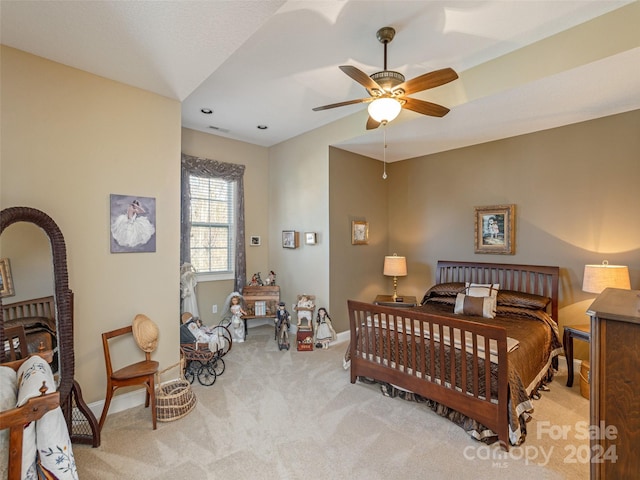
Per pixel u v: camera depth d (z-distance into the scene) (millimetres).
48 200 2291
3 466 1266
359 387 3057
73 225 2404
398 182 5266
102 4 1699
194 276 4363
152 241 2830
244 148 5074
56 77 2314
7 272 2064
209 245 4738
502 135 3945
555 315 3553
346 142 4215
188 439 2258
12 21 1845
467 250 4457
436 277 4738
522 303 3482
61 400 2072
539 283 3725
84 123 2445
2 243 2057
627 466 1062
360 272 4859
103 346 2422
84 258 2463
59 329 2131
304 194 4727
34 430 1410
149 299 2824
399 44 2529
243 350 4137
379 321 2883
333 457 2066
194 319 3709
